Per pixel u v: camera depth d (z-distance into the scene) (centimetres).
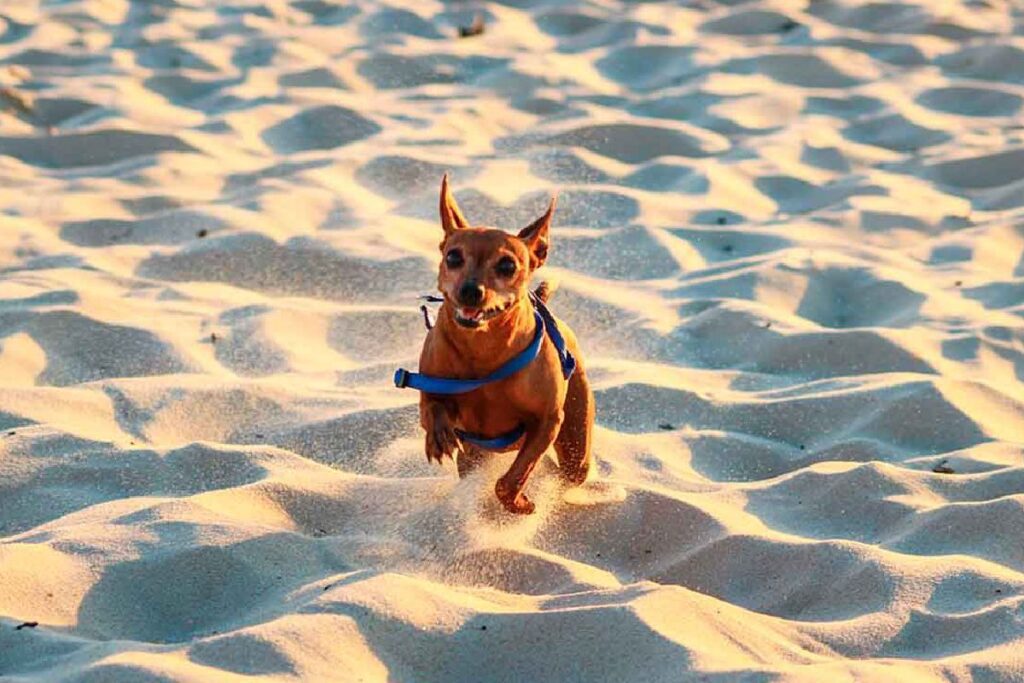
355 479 164
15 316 210
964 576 143
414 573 145
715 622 131
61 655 120
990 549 153
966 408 191
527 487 163
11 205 272
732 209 283
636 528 158
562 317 229
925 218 278
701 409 194
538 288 164
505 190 286
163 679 112
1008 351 216
